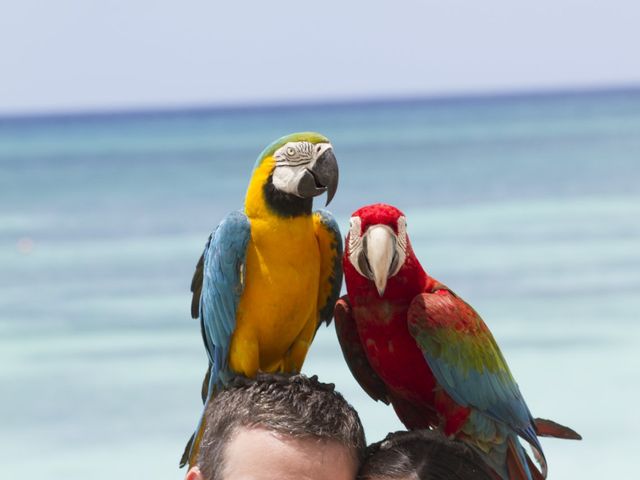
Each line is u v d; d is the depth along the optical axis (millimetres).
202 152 75938
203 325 4871
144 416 12953
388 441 3768
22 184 51031
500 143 66938
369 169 50875
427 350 4508
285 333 4785
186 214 34969
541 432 4883
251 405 3471
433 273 21781
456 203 35219
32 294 21328
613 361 14758
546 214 30984
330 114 162375
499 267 22266
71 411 13234
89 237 30109
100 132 135250
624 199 33875
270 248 4668
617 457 11258
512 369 14664
